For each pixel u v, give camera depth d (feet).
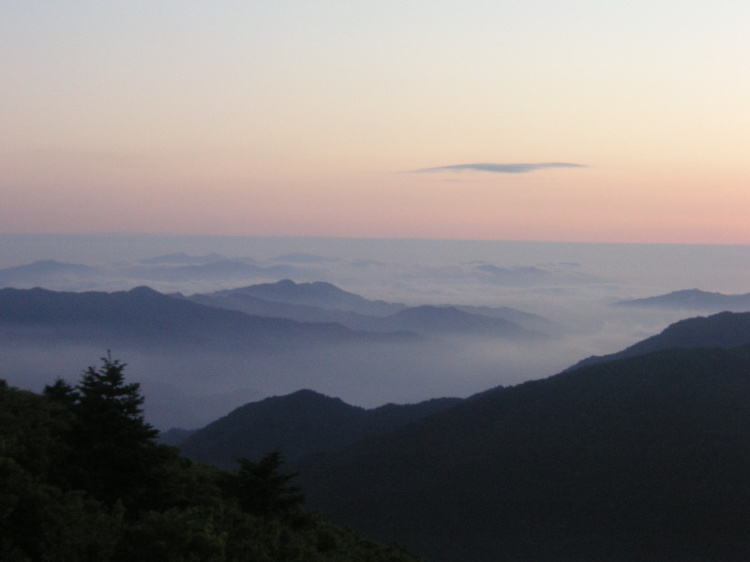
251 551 59.47
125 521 54.95
